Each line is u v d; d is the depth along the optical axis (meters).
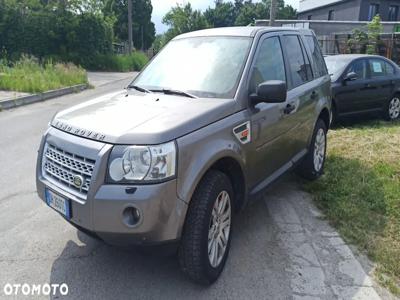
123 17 60.94
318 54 5.48
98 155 2.56
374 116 9.12
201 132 2.82
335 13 43.19
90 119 2.92
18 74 14.01
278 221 4.07
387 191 4.59
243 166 3.27
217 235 3.03
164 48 4.29
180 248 2.80
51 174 2.97
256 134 3.46
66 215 2.76
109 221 2.53
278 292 2.94
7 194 4.63
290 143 4.29
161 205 2.52
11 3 23.78
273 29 4.25
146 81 3.88
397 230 3.79
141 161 2.51
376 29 25.11
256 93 3.39
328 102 5.38
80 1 26.02
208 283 2.96
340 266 3.28
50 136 3.03
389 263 3.27
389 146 6.40
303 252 3.48
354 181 4.92
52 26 24.92
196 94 3.41
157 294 2.88
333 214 4.09
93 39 26.45
